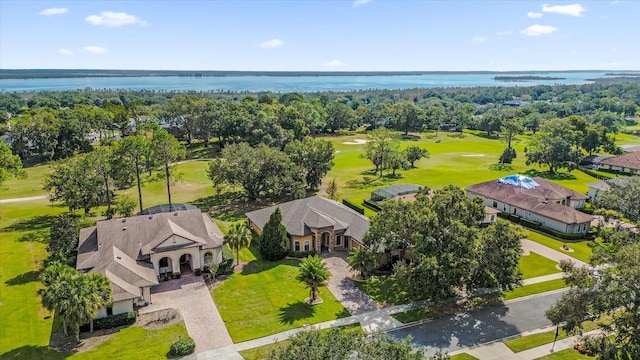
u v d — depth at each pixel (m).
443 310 46.62
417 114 180.75
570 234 68.62
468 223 47.38
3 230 68.94
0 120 154.50
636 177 62.06
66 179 70.94
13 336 40.91
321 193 92.69
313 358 25.20
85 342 39.91
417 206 49.38
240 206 82.69
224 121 130.00
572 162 110.38
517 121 163.62
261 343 40.31
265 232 58.78
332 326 43.16
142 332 41.66
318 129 177.62
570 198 83.44
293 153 94.12
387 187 88.50
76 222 59.31
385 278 53.50
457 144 160.75
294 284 52.00
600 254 39.41
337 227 62.19
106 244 51.81
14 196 87.81
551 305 47.94
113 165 73.12
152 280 47.72
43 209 80.06
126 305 43.66
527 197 79.62
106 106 168.00
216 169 81.94
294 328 42.81
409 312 46.00
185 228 56.00
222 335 41.50
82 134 128.12
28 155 122.00
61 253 54.19
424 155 121.06
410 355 26.55
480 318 45.19
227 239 54.72
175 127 147.38
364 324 43.62
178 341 39.06
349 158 130.50
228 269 54.31
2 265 56.12
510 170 116.81
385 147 107.94
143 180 99.00
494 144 162.38
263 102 192.88
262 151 84.12
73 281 38.31
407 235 49.62
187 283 51.75
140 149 75.19
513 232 46.69
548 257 61.44
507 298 49.38
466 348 39.97
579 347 39.78
